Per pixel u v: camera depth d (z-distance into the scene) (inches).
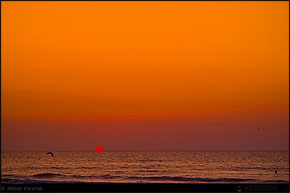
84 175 6378.0
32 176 6146.7
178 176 6210.6
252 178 5964.6
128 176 6200.8
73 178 5876.0
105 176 6210.6
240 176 6294.3
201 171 7199.8
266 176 6294.3
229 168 7854.3
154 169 7667.3
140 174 6609.3
